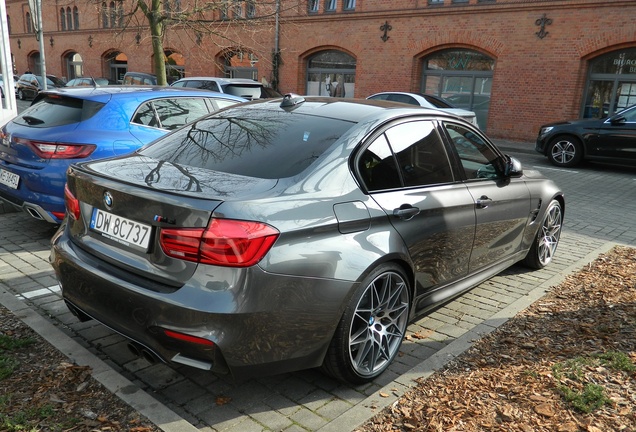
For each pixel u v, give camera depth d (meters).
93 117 5.38
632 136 11.94
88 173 3.01
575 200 9.04
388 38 20.73
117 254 2.80
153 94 5.99
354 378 3.05
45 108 5.58
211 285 2.47
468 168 3.97
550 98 17.36
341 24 22.00
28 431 2.49
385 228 3.09
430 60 20.27
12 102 7.88
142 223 2.69
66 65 35.84
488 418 2.73
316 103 3.72
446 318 4.10
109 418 2.63
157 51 11.91
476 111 19.38
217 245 2.44
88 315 2.94
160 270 2.61
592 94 16.94
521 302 4.35
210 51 26.11
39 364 3.08
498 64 18.25
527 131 17.98
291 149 3.10
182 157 3.24
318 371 3.28
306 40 23.20
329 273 2.74
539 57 17.36
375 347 3.15
